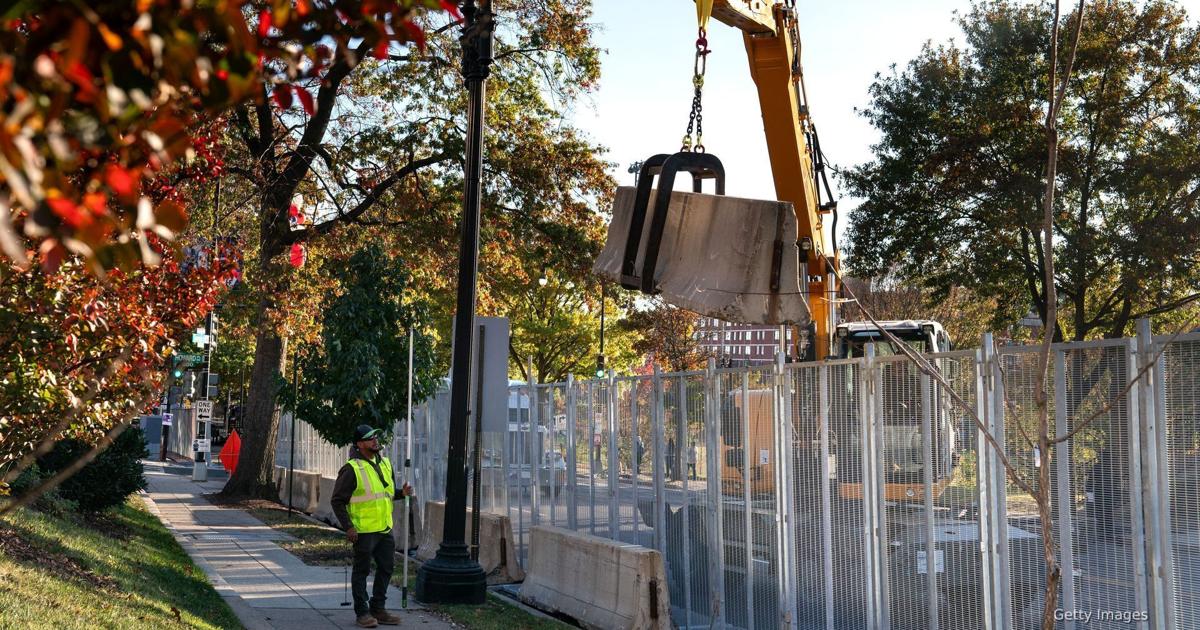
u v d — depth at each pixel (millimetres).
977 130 27156
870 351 10055
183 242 10703
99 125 1881
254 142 24719
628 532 14500
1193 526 7117
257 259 27672
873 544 9922
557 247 27375
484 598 13242
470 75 13203
